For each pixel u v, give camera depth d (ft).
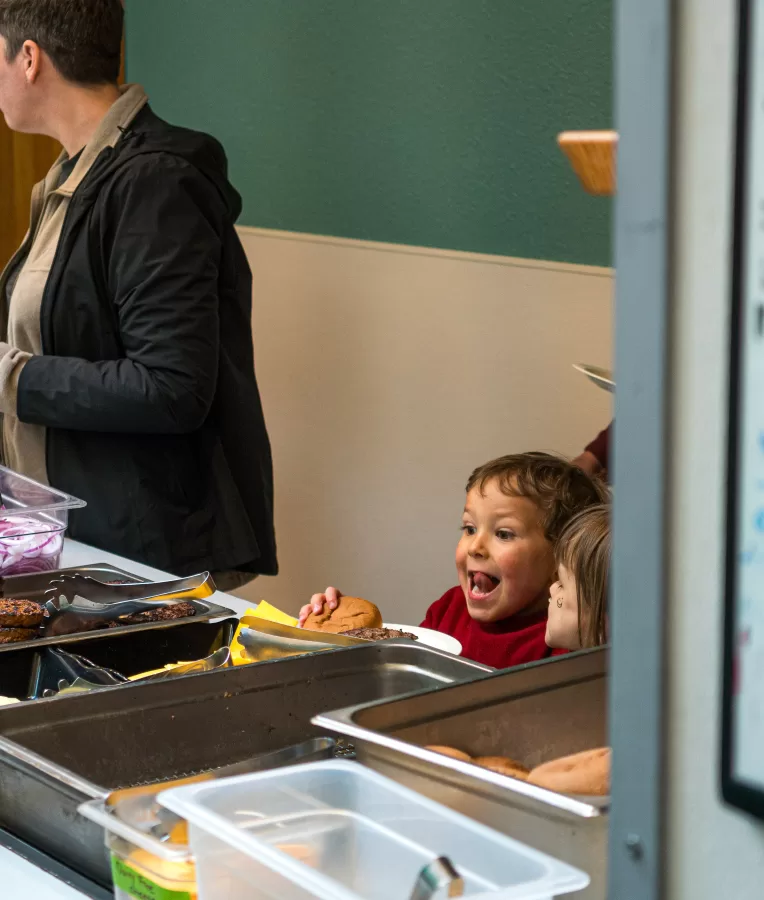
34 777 3.39
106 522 7.74
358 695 4.27
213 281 7.58
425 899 2.25
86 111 7.80
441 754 2.89
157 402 7.35
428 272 10.36
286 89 11.31
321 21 10.87
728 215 1.74
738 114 1.69
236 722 4.03
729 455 1.76
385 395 10.89
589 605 4.77
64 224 7.61
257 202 11.84
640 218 1.86
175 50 12.39
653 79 1.81
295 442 11.78
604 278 9.14
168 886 2.70
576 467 5.72
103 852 3.18
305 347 11.53
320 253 11.23
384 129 10.54
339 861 2.69
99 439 7.73
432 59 10.06
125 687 3.85
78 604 5.47
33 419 7.54
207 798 2.68
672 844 1.96
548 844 2.70
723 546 1.79
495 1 9.53
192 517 7.91
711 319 1.80
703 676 1.89
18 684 4.77
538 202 9.52
